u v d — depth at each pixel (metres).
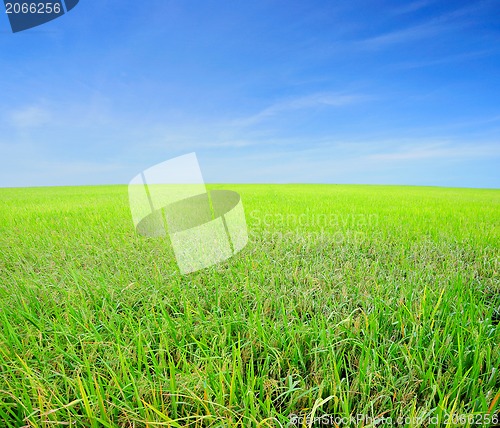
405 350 1.49
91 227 4.68
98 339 1.62
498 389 1.29
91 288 2.30
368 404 1.16
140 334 1.58
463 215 5.50
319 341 1.61
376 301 1.96
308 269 2.77
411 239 3.82
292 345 1.59
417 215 5.44
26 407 1.19
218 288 2.30
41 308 2.11
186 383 1.27
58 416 1.19
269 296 2.17
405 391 1.28
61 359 1.49
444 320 1.79
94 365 1.48
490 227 4.39
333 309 1.96
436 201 8.28
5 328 1.71
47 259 3.18
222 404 1.18
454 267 2.81
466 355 1.43
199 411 1.18
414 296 2.12
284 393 1.22
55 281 2.49
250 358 1.52
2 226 4.94
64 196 11.70
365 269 2.77
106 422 1.10
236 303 2.01
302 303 2.10
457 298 2.04
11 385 1.34
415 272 2.55
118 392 1.29
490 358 1.45
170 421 1.07
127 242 3.68
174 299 2.17
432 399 1.20
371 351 1.50
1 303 2.05
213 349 1.52
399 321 1.73
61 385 1.37
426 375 1.31
